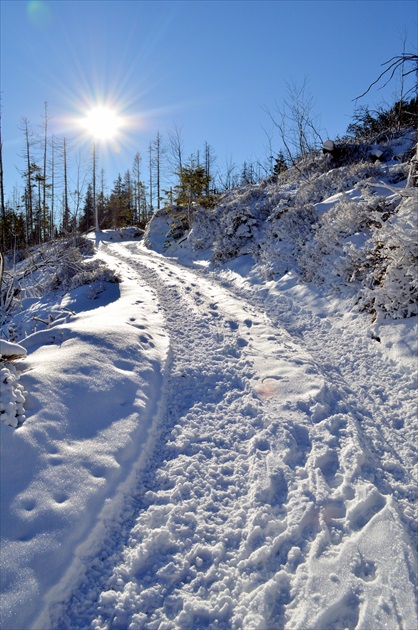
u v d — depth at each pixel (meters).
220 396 4.59
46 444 3.14
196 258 16.20
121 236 36.81
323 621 2.05
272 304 8.35
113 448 3.36
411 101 19.19
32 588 2.17
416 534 2.60
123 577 2.42
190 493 3.12
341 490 2.96
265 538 2.64
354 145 16.80
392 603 2.09
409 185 6.98
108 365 4.52
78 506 2.72
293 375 4.80
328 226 8.25
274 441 3.61
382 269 6.15
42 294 12.28
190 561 2.54
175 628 2.11
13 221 32.22
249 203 15.70
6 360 3.88
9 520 2.51
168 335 6.40
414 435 3.63
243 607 2.18
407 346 4.93
